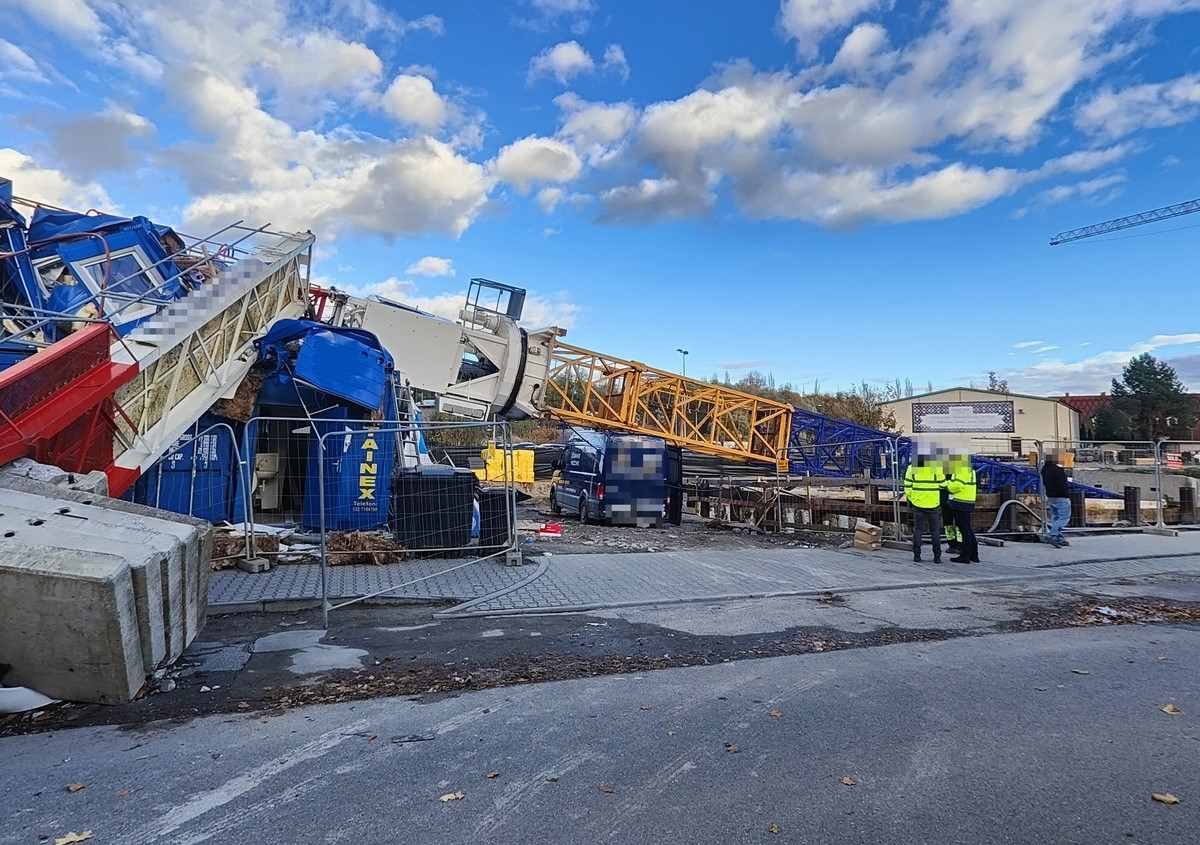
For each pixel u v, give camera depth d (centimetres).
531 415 1869
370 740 441
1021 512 1439
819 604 845
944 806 354
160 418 892
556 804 357
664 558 1135
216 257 1123
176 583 555
